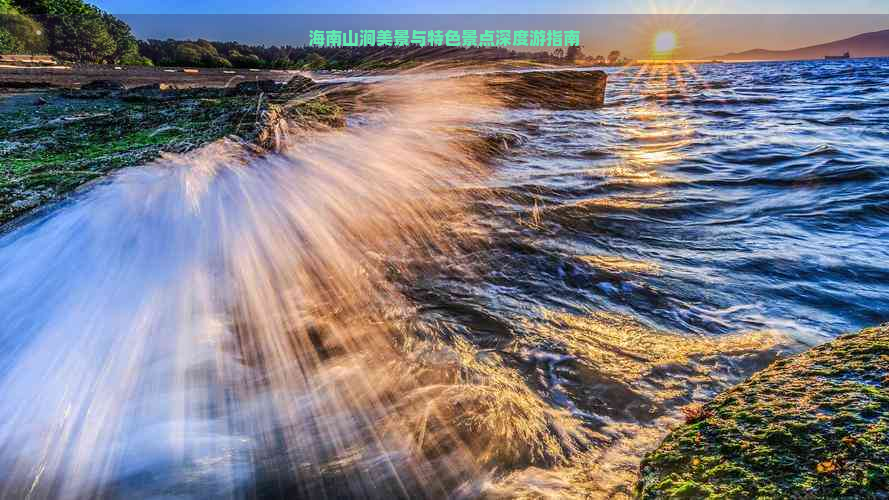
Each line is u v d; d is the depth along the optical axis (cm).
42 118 1027
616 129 1296
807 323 336
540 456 211
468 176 739
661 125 1395
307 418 245
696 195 661
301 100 1180
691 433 171
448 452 217
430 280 409
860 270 422
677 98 2447
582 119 1464
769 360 286
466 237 500
